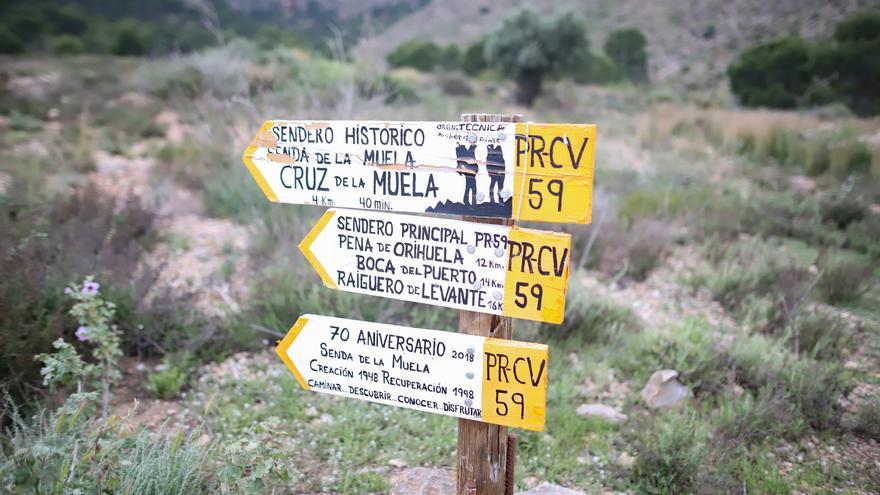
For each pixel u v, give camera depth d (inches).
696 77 1784.0
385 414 143.9
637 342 180.9
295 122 92.2
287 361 100.3
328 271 95.7
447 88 957.8
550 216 79.5
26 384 129.4
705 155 497.0
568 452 133.2
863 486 125.6
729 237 296.0
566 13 946.7
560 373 165.9
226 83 373.4
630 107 949.8
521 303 83.2
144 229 243.6
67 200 251.3
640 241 260.4
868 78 917.8
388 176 87.7
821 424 145.6
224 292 200.4
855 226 306.8
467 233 84.1
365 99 309.4
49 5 1756.9
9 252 157.5
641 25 2452.0
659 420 143.3
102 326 133.4
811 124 599.2
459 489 94.2
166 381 146.9
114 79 761.6
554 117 759.1
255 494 92.3
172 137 500.1
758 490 122.9
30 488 84.8
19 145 406.0
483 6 3309.5
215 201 295.9
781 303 206.2
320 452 129.2
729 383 156.3
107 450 93.0
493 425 90.4
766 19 2159.2
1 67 836.6
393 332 91.1
